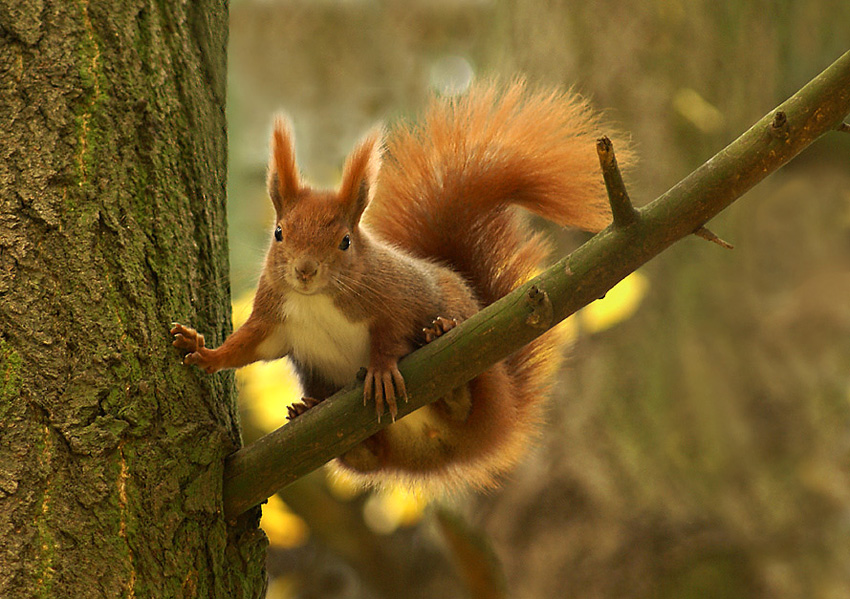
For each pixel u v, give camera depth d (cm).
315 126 1848
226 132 697
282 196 750
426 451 749
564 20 1462
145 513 555
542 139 794
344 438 590
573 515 1380
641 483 1378
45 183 579
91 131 597
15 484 531
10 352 550
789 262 1998
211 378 626
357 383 604
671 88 1436
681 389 1435
